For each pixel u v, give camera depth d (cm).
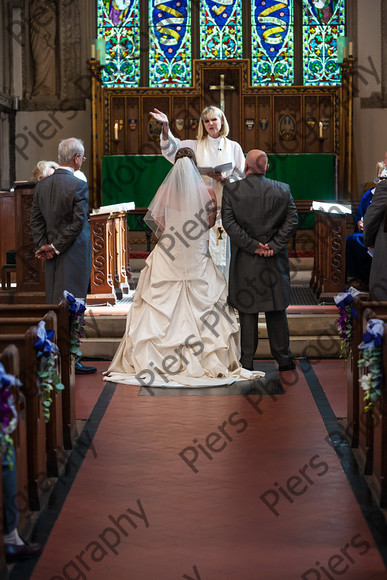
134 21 1387
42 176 833
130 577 314
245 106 1359
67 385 475
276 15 1384
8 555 330
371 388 385
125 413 553
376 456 409
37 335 385
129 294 961
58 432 451
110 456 463
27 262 759
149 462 452
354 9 1382
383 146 1400
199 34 1385
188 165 657
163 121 704
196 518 372
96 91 1331
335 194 1342
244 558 330
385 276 578
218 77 1355
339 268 843
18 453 357
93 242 830
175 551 337
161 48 1386
